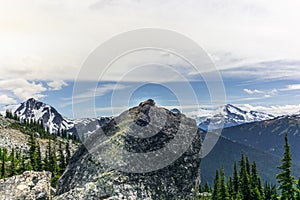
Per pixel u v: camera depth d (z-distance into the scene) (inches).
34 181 699.4
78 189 657.6
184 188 714.2
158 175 701.3
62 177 743.1
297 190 1507.1
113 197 642.2
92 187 658.2
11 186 683.4
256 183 2230.6
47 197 674.2
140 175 690.2
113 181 669.3
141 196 661.3
